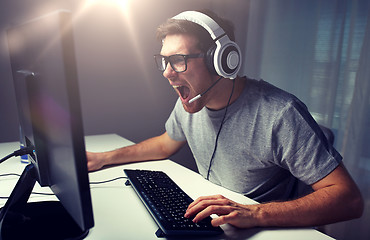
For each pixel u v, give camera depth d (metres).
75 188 0.48
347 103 1.84
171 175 1.03
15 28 0.68
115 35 1.80
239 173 1.02
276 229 0.68
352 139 1.82
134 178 0.90
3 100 1.57
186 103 0.97
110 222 0.69
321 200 0.74
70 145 0.45
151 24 1.89
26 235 0.60
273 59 2.14
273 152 0.92
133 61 1.89
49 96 0.51
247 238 0.64
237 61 0.89
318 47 1.92
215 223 0.65
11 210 0.66
